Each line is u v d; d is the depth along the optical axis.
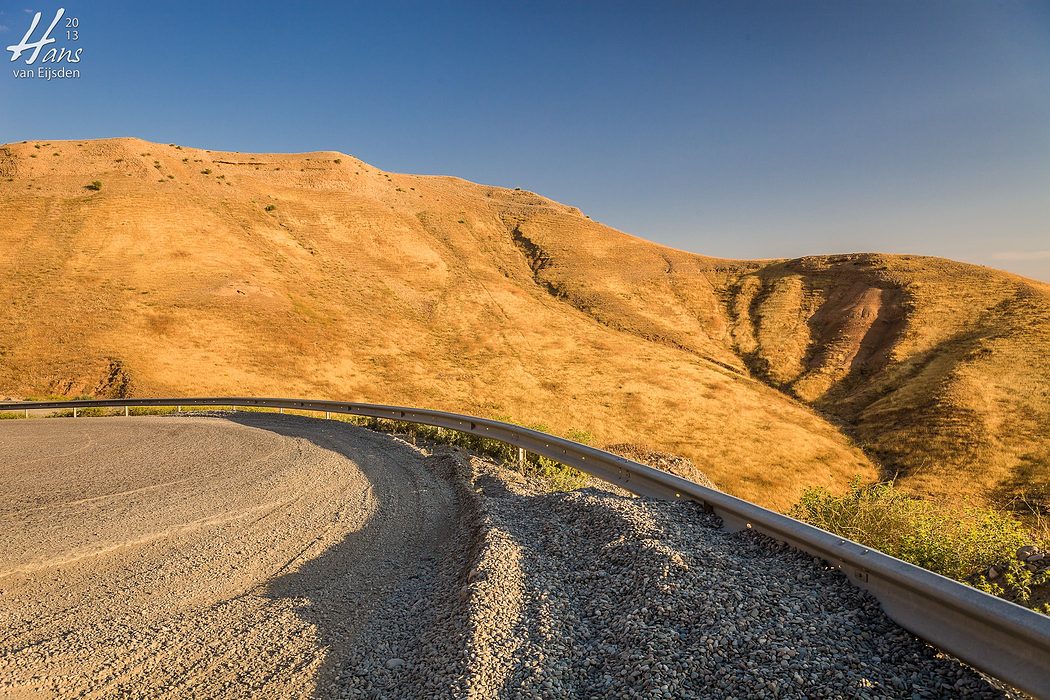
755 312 80.50
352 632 3.85
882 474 36.34
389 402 46.09
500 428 10.69
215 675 3.30
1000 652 2.47
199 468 10.26
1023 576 4.17
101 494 8.18
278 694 3.11
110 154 97.31
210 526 6.47
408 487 8.45
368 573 5.03
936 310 63.59
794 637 2.96
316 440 13.74
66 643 3.65
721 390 54.72
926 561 4.73
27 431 18.44
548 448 8.99
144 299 55.38
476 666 3.00
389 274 82.69
